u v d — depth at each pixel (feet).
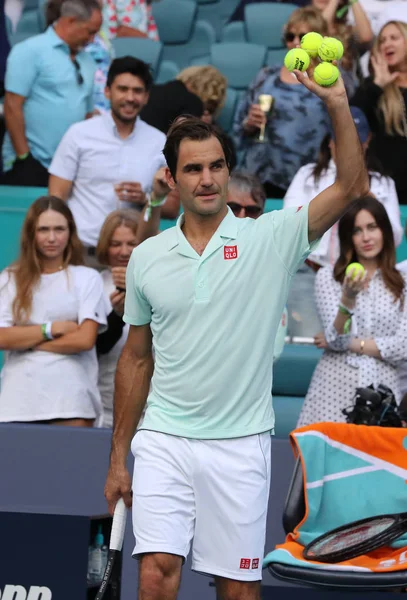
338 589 44.80
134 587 51.49
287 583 50.85
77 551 44.47
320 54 34.71
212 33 99.50
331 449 49.49
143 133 73.56
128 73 71.26
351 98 78.07
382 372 58.44
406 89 78.33
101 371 62.23
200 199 37.29
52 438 55.52
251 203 58.44
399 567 44.68
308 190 71.20
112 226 63.98
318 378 58.90
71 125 80.23
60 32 81.10
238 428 37.93
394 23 78.38
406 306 58.90
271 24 97.71
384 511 48.60
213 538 38.37
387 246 59.21
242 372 37.73
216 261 37.52
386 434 49.57
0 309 59.47
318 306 59.88
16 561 44.68
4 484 55.11
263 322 37.68
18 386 58.65
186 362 37.76
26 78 80.53
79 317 59.57
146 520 37.86
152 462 38.27
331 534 46.70
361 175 36.17
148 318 39.81
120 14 96.68
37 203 60.13
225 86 82.53
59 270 60.13
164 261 38.01
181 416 38.19
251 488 38.04
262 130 77.25
